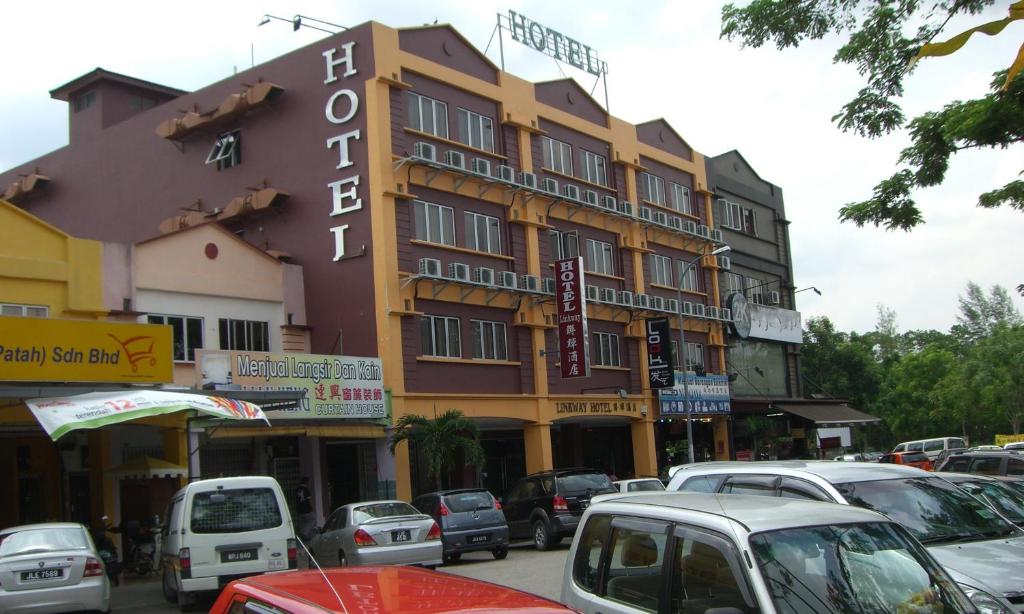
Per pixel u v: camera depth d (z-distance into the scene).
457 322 26.80
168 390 16.31
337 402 22.23
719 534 5.15
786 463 9.02
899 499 8.06
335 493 24.09
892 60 13.27
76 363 15.89
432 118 26.98
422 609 3.31
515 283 27.91
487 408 26.91
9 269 18.84
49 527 13.23
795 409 40.56
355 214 25.28
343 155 25.58
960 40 2.99
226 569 13.38
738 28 13.88
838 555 5.09
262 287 24.69
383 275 24.47
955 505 8.16
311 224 26.11
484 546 18.95
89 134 32.72
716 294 39.41
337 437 23.48
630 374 33.56
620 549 5.97
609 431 35.56
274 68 27.50
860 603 4.89
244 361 20.23
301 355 21.53
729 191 42.03
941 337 95.38
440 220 26.69
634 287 34.50
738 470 8.95
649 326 33.97
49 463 20.36
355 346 24.83
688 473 9.48
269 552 13.73
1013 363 53.38
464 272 26.34
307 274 26.00
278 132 27.23
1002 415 59.41
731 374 39.50
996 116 11.88
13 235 19.12
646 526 5.77
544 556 19.33
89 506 20.52
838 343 65.88
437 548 16.58
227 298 23.75
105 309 20.39
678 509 5.59
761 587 4.78
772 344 43.34
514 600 3.54
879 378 67.12
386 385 24.08
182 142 29.72
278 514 14.02
